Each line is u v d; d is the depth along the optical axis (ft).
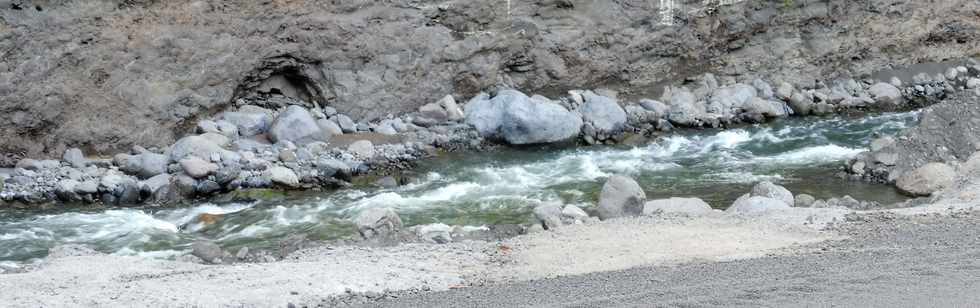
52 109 49.60
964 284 25.09
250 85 56.44
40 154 49.83
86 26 49.67
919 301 23.71
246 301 27.99
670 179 50.83
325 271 31.07
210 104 54.29
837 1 69.46
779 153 56.18
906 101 69.10
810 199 43.91
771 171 52.21
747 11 67.26
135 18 50.93
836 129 61.46
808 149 56.90
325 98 57.41
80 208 45.85
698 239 34.30
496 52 61.67
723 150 56.85
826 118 64.49
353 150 52.75
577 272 30.63
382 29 57.98
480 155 55.06
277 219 43.70
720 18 66.69
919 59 73.26
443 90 60.54
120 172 49.19
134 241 40.65
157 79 52.21
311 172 49.49
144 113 52.03
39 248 39.78
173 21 52.11
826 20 69.56
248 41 54.65
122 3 50.49
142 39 51.31
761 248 32.63
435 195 47.67
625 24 64.34
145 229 42.16
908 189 47.03
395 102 59.00
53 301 28.02
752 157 55.31
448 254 34.01
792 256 30.63
